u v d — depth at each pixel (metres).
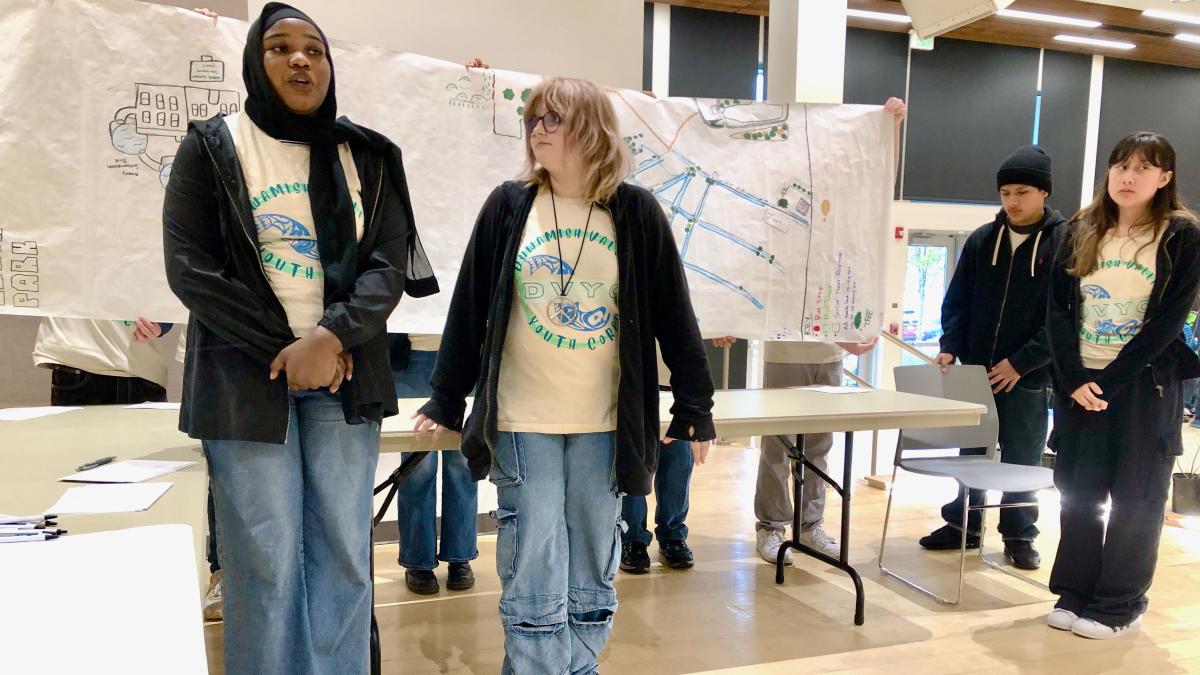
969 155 6.37
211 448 1.30
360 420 1.36
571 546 1.64
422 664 2.15
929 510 3.78
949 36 6.03
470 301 1.64
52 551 0.83
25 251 2.04
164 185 2.15
